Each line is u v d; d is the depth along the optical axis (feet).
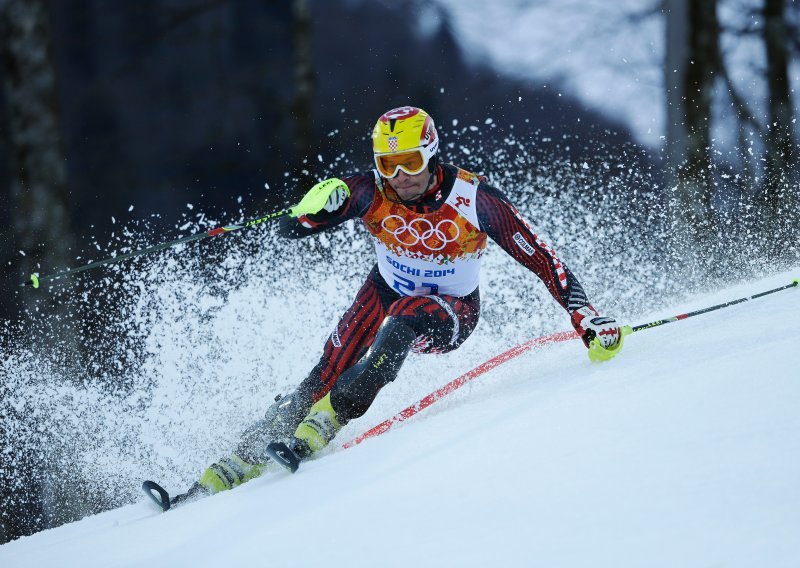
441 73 147.84
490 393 39.81
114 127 132.87
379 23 154.81
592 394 32.63
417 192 41.78
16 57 90.27
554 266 41.73
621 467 24.64
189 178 112.37
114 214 116.37
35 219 89.66
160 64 134.62
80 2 123.03
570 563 20.31
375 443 35.35
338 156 109.70
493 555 21.57
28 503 68.90
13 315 87.25
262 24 121.39
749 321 39.09
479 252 44.80
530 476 25.70
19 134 90.38
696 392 29.17
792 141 111.34
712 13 100.27
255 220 43.21
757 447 23.85
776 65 113.60
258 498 32.19
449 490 26.35
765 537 19.58
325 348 44.68
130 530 34.94
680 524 20.90
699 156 98.27
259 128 126.00
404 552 22.97
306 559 24.25
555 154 126.72
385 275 45.78
